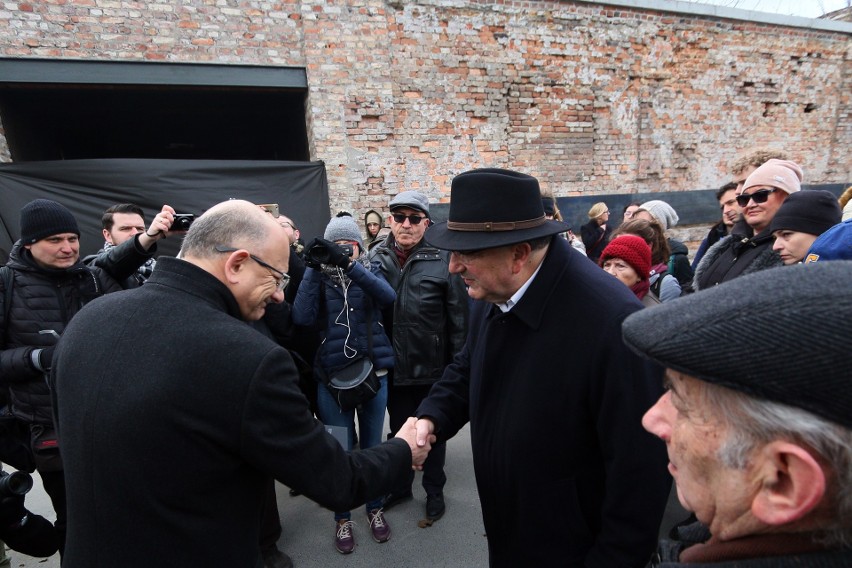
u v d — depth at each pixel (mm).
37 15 3561
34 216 1636
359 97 4359
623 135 5398
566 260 1077
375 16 4293
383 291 2137
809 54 6008
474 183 1007
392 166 4574
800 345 380
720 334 420
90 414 799
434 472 2289
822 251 1269
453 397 1430
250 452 815
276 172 4145
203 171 3957
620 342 947
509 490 1109
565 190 5254
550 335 1024
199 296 911
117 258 1844
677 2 5223
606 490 1006
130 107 5367
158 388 779
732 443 455
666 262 2400
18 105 4770
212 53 3980
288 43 4164
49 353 1575
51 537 1456
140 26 3787
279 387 836
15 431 1641
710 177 5852
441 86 4633
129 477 784
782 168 2055
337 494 939
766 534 463
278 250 1021
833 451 394
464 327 2303
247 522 901
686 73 5516
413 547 2115
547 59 4941
